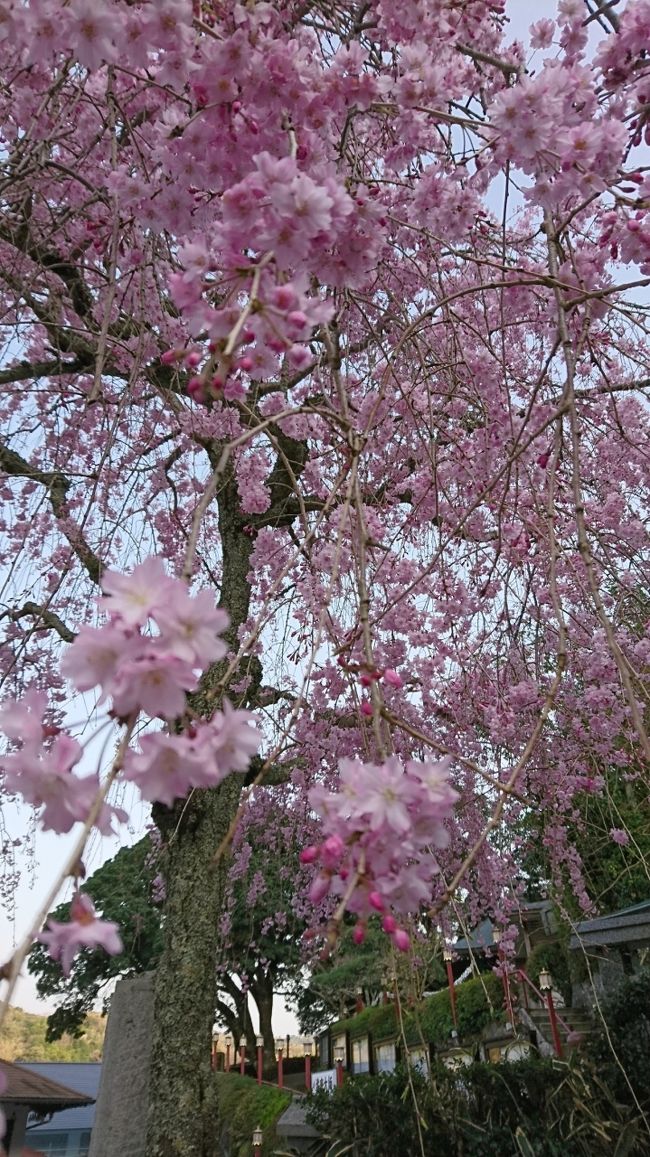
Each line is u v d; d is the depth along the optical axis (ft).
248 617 14.67
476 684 10.92
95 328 11.26
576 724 11.47
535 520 9.08
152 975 13.79
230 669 3.42
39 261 8.63
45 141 7.14
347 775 3.25
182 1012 11.55
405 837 3.12
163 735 2.80
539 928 20.99
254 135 5.60
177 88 5.83
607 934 16.17
